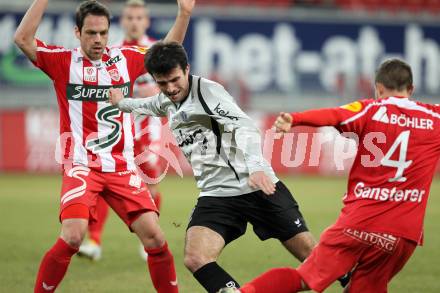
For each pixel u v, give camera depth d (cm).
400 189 1716
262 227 2006
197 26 6719
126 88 2186
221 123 1895
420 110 1753
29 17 2052
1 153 6297
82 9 2078
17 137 6309
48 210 4412
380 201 1717
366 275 1773
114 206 2127
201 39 6719
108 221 4159
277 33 6831
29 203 4700
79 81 2117
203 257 1861
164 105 1995
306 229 2002
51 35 6400
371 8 7519
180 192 5325
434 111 1767
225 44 6750
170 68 1817
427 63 7025
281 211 1970
